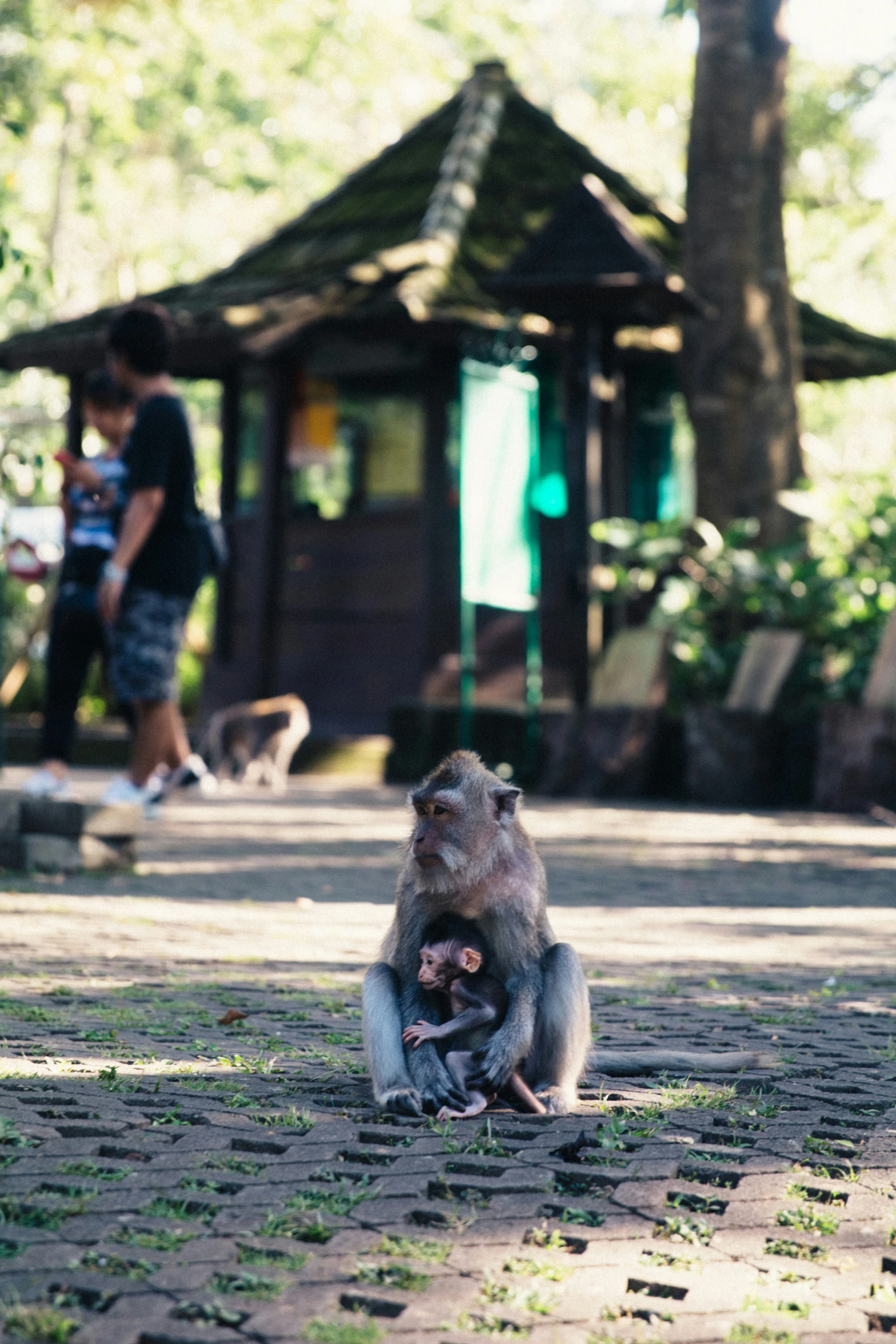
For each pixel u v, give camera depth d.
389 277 16.98
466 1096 3.86
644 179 40.25
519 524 16.06
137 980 5.87
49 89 29.23
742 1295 2.76
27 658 25.95
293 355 17.80
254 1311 2.57
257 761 16.81
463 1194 3.27
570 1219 3.12
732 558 16.30
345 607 18.30
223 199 37.25
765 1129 3.90
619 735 15.74
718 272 17.09
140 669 9.42
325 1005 5.49
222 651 18.95
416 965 4.01
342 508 18.47
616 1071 4.53
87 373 18.73
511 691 17.69
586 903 8.45
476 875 3.87
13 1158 3.36
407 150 20.75
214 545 9.71
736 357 17.06
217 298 18.41
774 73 17.31
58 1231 2.92
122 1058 4.49
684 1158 3.58
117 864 9.38
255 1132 3.68
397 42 35.69
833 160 30.41
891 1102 4.24
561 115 41.06
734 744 14.94
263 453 17.81
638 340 18.53
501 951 3.96
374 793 15.67
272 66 33.66
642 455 20.20
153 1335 2.46
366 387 18.28
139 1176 3.29
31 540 10.84
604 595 17.00
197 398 33.31
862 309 37.06
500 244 18.36
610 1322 2.61
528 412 16.11
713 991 6.03
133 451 9.11
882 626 15.95
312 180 37.25
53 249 30.80
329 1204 3.14
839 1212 3.25
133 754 9.85
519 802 3.99
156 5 30.70
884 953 7.05
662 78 38.19
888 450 36.88
